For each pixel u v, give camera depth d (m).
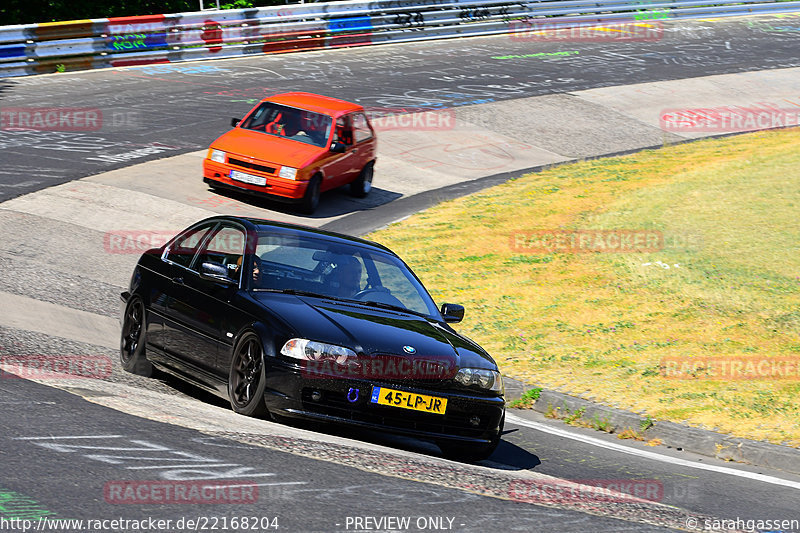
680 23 146.62
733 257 48.66
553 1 135.62
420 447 26.95
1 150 65.81
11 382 24.30
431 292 46.22
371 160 68.19
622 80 110.00
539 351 38.28
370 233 57.44
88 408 22.39
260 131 64.06
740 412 31.23
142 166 65.56
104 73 96.06
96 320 37.31
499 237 55.56
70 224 51.88
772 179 63.53
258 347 24.30
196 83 93.88
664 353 37.50
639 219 56.88
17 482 16.69
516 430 30.45
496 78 106.69
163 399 25.48
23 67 91.94
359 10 118.12
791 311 41.34
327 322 24.59
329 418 23.22
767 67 120.88
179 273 29.39
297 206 62.38
